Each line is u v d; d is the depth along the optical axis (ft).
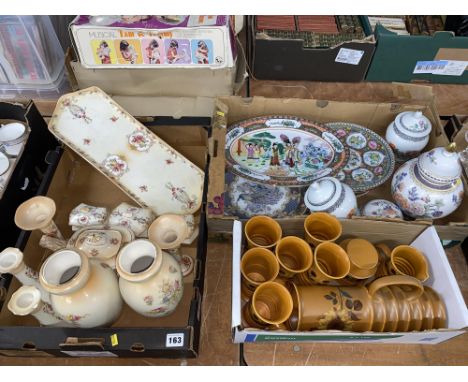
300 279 2.18
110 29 2.62
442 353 2.23
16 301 1.88
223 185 2.34
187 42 2.71
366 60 3.33
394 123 2.83
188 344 1.86
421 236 2.28
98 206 2.82
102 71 2.90
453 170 2.29
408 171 2.49
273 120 2.94
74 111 2.64
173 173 2.74
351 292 2.01
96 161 2.66
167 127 2.81
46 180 2.59
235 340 2.08
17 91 3.24
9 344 1.84
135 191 2.69
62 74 3.27
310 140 2.92
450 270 2.07
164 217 2.20
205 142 2.93
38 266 2.42
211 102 3.10
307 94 3.43
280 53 3.28
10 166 2.67
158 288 1.88
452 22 3.52
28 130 2.67
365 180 2.75
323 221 2.23
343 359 2.19
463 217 2.50
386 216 2.46
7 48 2.94
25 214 2.19
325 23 3.42
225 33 2.66
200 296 2.14
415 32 3.56
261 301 2.03
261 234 2.30
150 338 1.86
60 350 1.90
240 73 3.20
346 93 3.46
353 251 2.13
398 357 2.21
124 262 1.88
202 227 2.27
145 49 2.75
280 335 1.84
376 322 1.96
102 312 1.89
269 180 2.65
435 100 3.16
